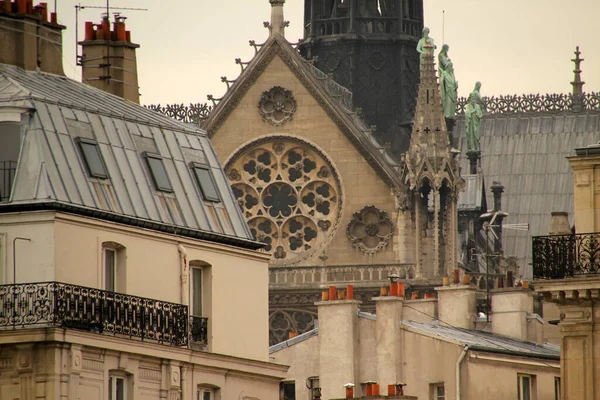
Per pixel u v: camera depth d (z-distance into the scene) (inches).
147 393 6865.2
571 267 7372.1
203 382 7155.5
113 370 6732.3
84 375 6584.6
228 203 7549.2
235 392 7322.8
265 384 7480.3
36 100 6884.8
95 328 6697.8
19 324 6555.1
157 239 7071.9
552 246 7416.3
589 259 7367.1
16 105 6830.7
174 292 7130.9
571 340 7377.0
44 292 6574.8
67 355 6525.6
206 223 7367.1
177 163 7401.6
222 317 7352.4
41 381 6481.3
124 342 6756.9
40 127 6835.6
